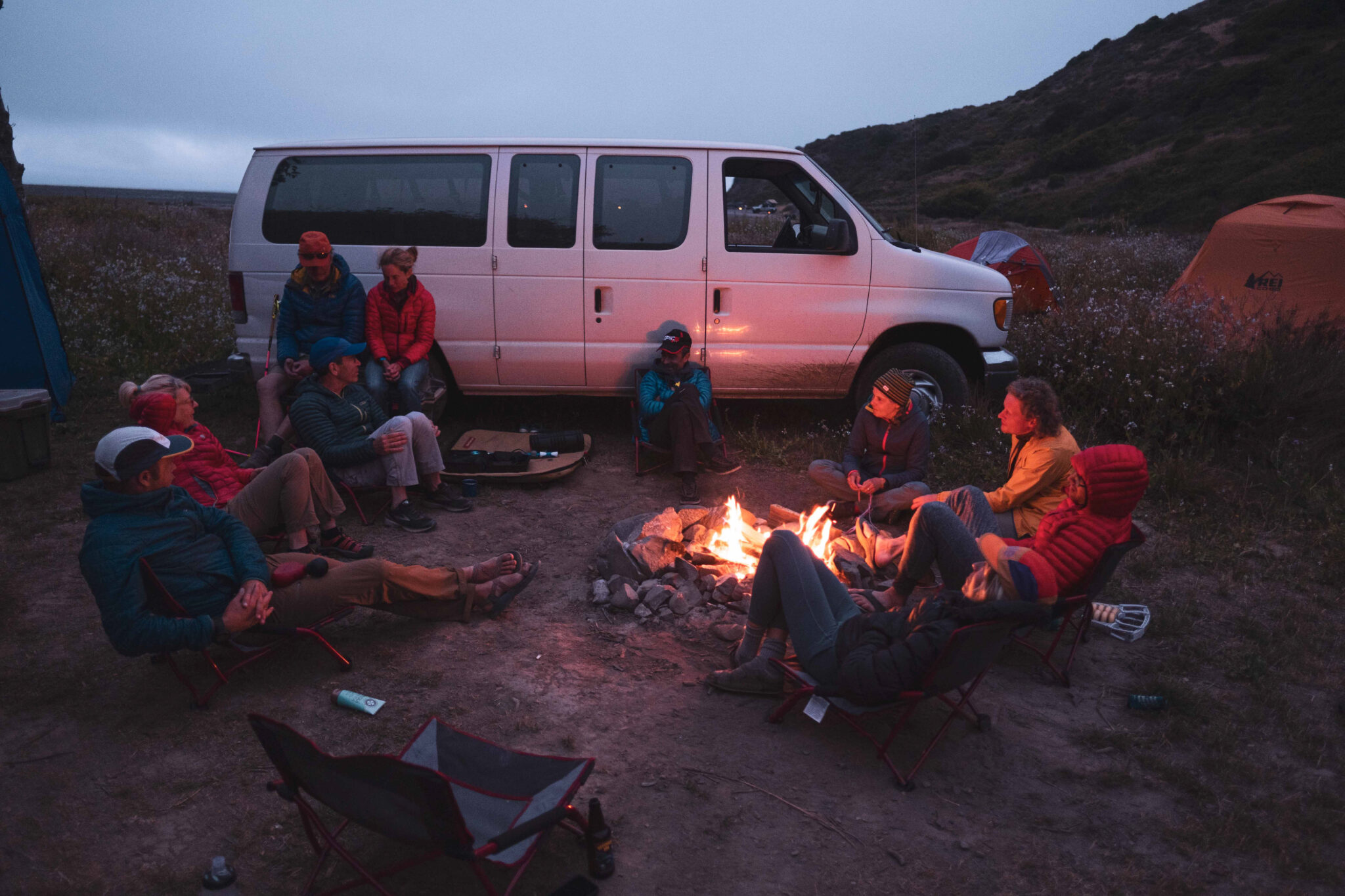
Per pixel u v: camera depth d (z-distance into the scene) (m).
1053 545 3.47
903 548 4.34
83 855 2.57
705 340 6.20
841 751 3.18
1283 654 3.90
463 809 2.42
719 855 2.64
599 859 2.50
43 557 4.47
